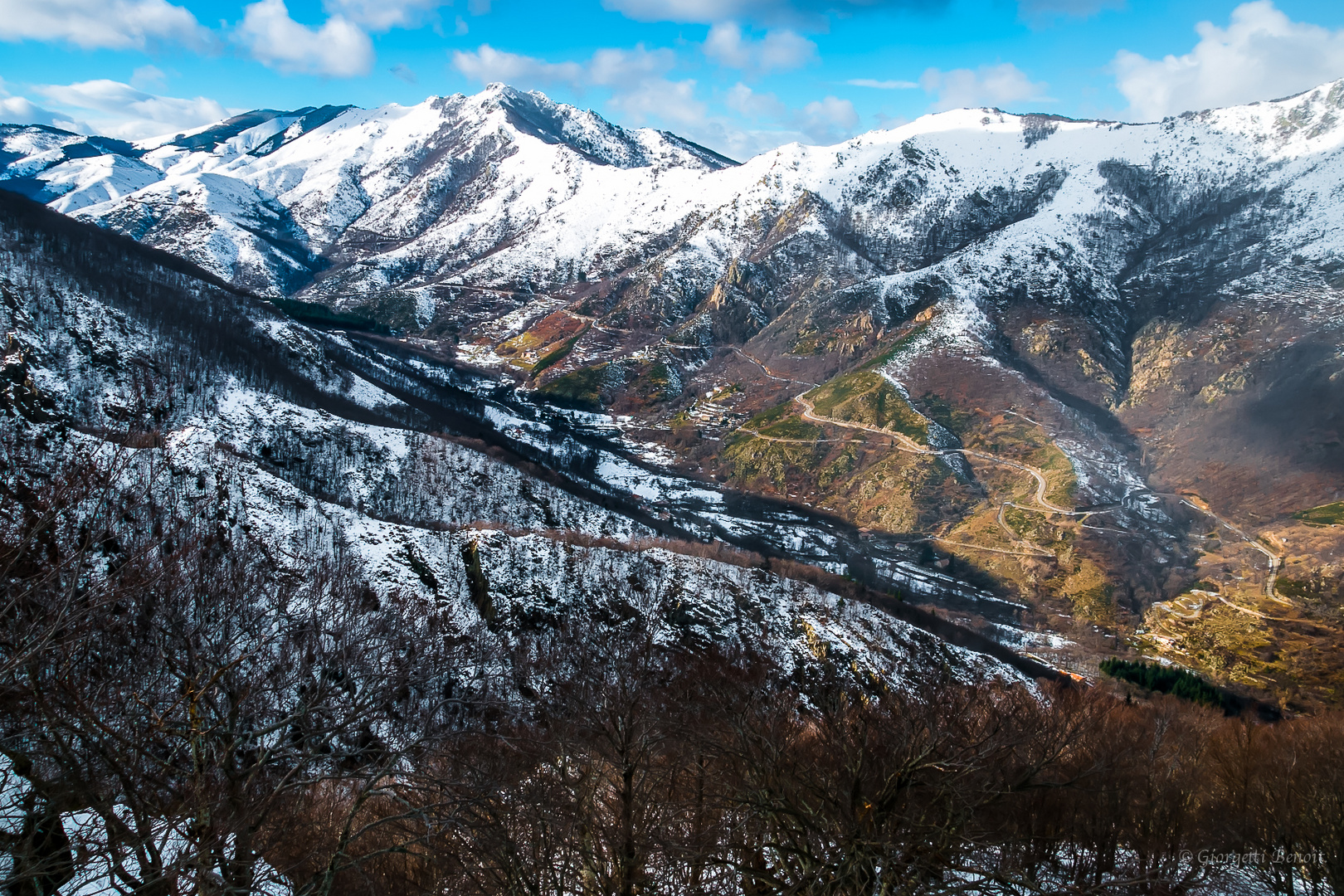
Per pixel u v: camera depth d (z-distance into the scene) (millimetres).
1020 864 35281
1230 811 43438
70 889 19453
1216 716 75750
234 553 61688
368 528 92625
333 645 43344
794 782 32219
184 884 20953
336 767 28891
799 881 27703
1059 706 49688
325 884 22078
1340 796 40438
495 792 30359
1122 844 40875
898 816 28938
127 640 26344
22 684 20250
